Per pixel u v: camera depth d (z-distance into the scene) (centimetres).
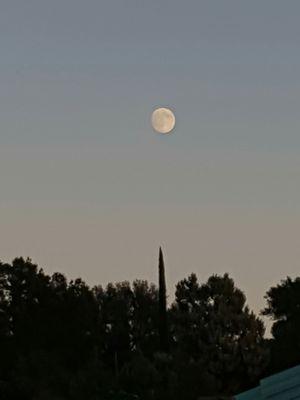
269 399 4972
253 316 19950
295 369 5069
